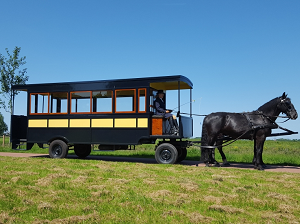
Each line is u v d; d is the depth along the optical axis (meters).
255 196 5.93
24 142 14.13
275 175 8.55
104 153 17.27
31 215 4.56
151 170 9.06
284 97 10.50
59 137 12.83
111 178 7.41
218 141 11.83
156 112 11.74
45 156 14.79
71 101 12.75
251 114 10.89
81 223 4.20
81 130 12.52
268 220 4.41
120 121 11.92
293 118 10.27
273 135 10.92
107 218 4.40
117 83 12.02
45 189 6.25
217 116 11.03
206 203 5.33
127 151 18.89
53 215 4.53
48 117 13.09
